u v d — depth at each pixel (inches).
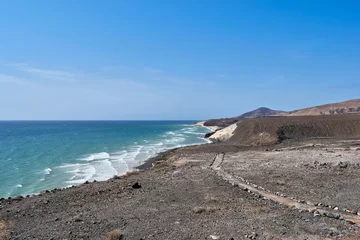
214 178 904.3
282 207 577.6
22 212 613.3
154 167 1373.0
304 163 1106.7
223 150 1891.0
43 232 480.1
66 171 1416.1
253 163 1207.6
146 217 540.7
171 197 689.6
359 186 730.2
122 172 1380.4
